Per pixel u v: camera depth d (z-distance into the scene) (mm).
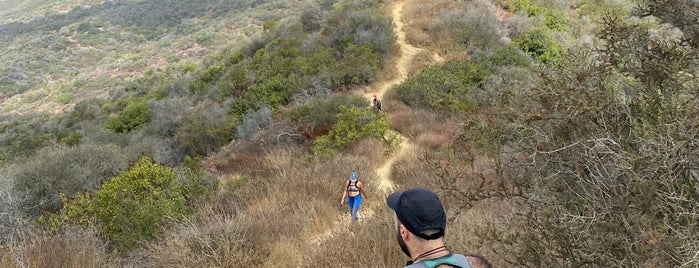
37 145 29578
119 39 97625
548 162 3701
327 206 9000
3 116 59375
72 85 72062
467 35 25281
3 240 7504
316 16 31859
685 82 3799
